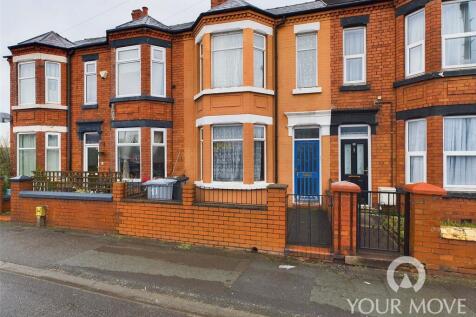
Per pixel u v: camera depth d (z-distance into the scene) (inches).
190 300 167.9
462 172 301.6
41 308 161.5
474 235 186.2
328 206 302.5
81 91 507.2
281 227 228.4
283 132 405.1
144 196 316.8
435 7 303.1
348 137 382.6
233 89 377.4
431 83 307.1
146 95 431.2
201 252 239.1
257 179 394.0
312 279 189.5
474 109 291.3
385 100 363.3
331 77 386.9
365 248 218.8
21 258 236.7
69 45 525.3
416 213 196.5
